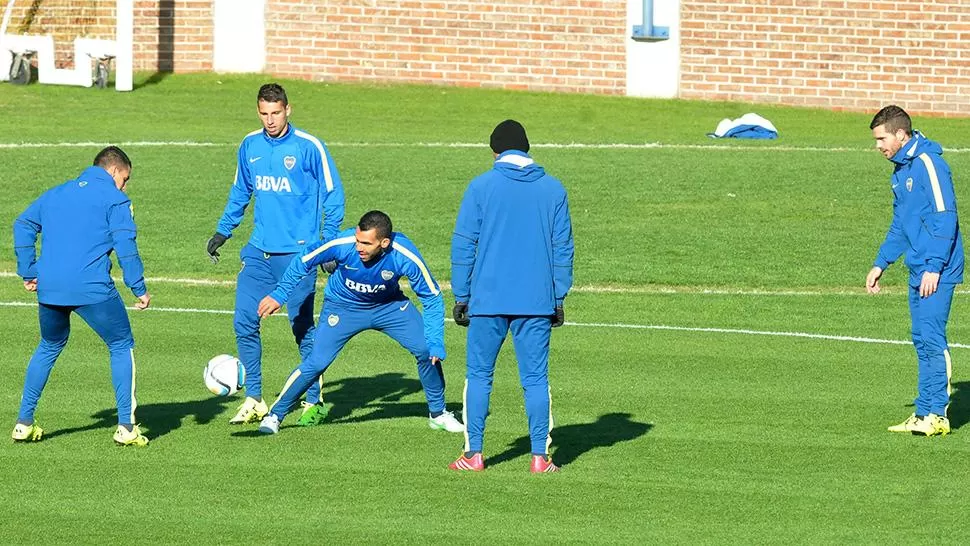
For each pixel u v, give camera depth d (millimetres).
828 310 46438
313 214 31234
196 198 63219
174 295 47812
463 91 93625
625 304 47344
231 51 94875
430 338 28422
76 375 34781
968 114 92500
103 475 25922
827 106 93500
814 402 32656
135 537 22422
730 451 28000
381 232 27484
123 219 27531
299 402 32688
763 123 82562
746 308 46656
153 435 29094
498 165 25438
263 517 23469
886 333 42469
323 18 94188
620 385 34562
